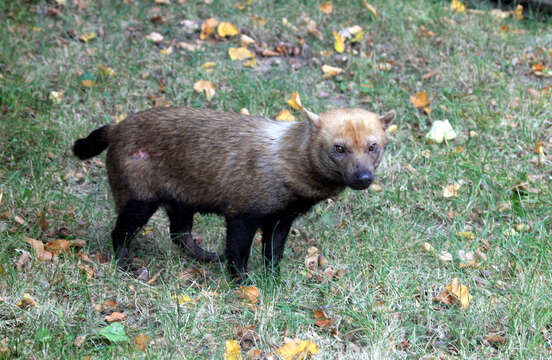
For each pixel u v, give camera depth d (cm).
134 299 637
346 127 613
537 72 1058
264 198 654
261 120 677
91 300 627
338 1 1205
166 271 702
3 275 633
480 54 1100
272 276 672
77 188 832
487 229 776
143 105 964
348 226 783
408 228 773
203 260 748
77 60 1016
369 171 607
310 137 630
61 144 880
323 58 1093
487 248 743
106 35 1081
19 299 608
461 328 613
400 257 721
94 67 1009
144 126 686
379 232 765
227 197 670
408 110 987
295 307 641
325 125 621
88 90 966
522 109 973
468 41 1134
